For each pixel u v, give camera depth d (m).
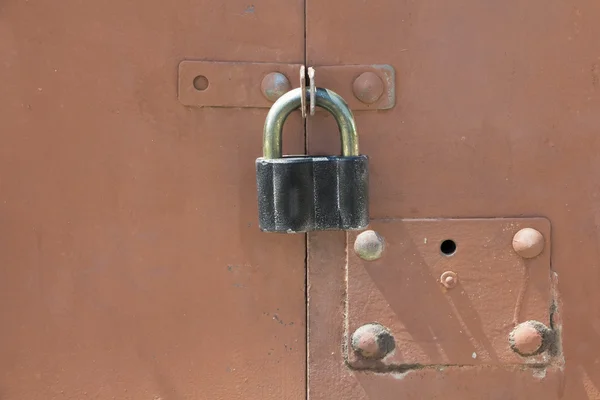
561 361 0.94
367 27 0.91
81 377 0.93
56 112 0.90
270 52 0.91
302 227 0.80
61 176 0.91
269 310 0.93
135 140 0.91
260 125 0.91
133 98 0.90
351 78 0.91
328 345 0.93
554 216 0.93
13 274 0.92
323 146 0.91
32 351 0.93
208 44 0.90
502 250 0.93
